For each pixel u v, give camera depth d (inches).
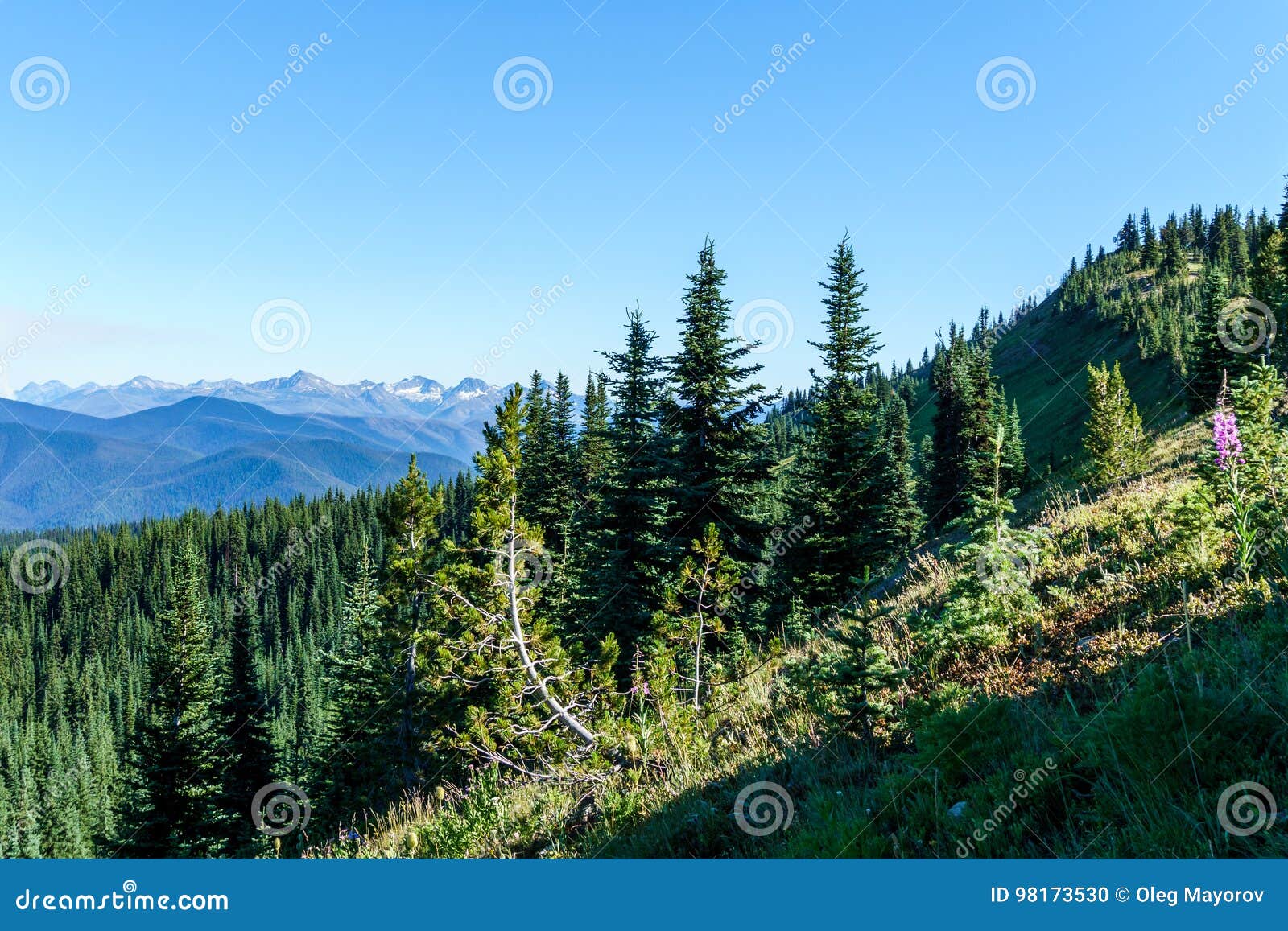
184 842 1272.1
